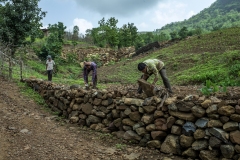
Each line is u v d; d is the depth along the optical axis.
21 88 10.09
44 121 6.53
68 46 34.22
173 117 4.60
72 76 19.14
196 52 23.12
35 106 8.30
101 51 32.84
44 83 9.34
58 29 29.58
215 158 4.03
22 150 4.60
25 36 15.45
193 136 4.33
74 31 44.34
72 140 5.33
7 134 5.20
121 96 5.66
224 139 3.91
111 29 39.16
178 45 28.62
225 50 21.09
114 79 17.95
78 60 29.39
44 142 5.04
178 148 4.47
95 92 6.21
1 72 11.78
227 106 3.94
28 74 14.26
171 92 5.64
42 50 21.86
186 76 14.99
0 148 4.57
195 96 4.47
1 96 8.27
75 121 6.66
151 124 4.91
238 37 24.98
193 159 4.33
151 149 4.84
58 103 7.82
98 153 4.72
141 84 5.20
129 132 5.26
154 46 31.67
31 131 5.56
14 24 14.56
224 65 15.59
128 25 42.06
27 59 20.28
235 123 3.87
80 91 6.70
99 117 6.13
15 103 7.93
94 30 39.66
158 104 4.82
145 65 5.27
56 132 5.77
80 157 4.52
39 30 16.70
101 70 24.92
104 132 5.85
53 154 4.55
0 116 6.20
